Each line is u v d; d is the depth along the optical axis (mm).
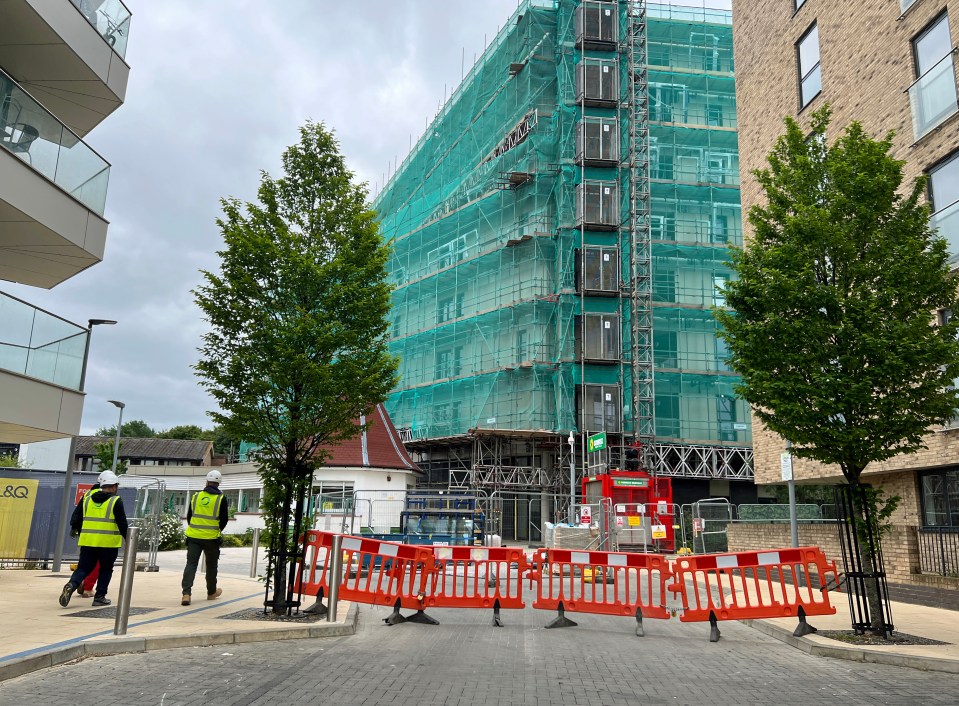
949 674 7637
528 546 29844
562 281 34812
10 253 14812
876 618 9406
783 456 14297
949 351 9266
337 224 11461
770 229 11273
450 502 23594
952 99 15359
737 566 10211
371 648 8469
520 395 34562
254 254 10438
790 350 10148
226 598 11781
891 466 16422
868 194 10258
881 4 17781
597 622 11578
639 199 36094
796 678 7367
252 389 10141
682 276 36625
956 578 14242
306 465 10664
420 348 41188
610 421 33375
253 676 6711
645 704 6156
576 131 36562
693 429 35062
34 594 11531
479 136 41719
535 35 38500
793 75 21609
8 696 5652
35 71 15016
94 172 14945
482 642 9234
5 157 12500
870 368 9391
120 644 7504
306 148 11516
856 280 10164
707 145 38188
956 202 15078
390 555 10898
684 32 39969
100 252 15094
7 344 13375
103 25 15609
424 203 45656
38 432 15203
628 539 18906
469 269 38719
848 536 9750
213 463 64188
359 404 11008
